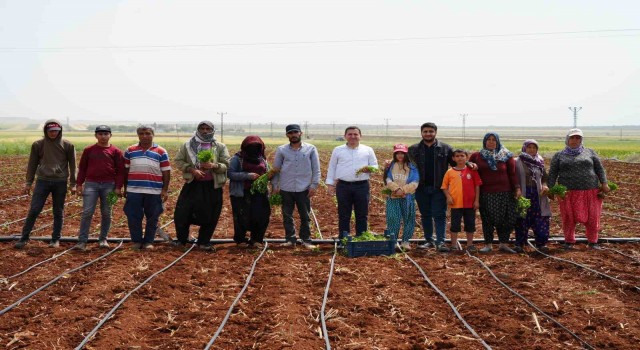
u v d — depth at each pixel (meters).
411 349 5.68
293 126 10.06
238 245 10.58
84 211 9.95
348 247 9.45
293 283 7.96
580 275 8.36
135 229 9.98
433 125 9.80
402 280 8.09
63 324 6.33
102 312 6.73
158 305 6.99
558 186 9.83
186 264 8.99
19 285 7.78
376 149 59.75
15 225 12.62
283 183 10.19
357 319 6.49
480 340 5.85
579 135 10.11
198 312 6.71
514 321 6.42
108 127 9.98
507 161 9.72
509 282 8.00
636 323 6.32
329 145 74.75
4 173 26.25
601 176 10.12
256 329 6.24
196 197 9.97
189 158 9.90
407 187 9.74
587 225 10.28
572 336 5.96
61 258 9.27
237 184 10.09
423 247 10.15
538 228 10.00
